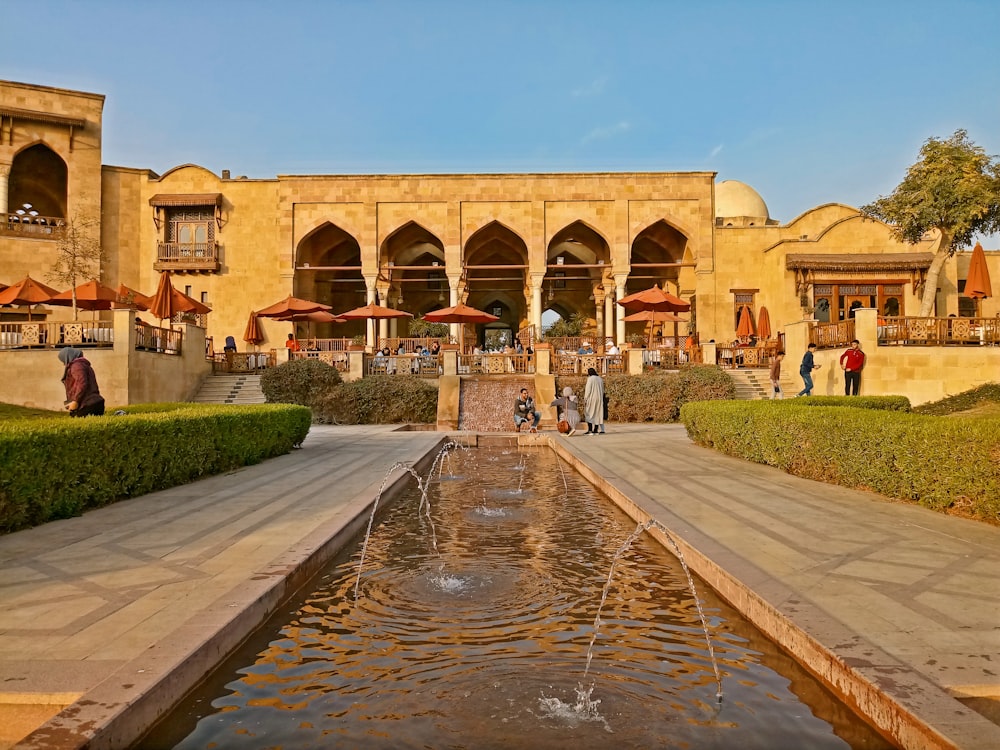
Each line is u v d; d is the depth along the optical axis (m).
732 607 4.86
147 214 33.31
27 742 2.67
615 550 6.64
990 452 6.60
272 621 4.63
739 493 8.65
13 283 29.91
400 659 3.98
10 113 29.78
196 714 3.31
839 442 9.12
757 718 3.26
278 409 13.27
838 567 5.15
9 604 4.38
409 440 16.72
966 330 19.66
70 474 7.34
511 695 3.51
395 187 33.12
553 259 40.28
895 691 3.04
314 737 3.10
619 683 3.64
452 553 6.54
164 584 4.81
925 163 24.77
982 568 5.12
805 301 31.06
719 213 40.38
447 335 36.62
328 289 37.41
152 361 21.33
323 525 6.85
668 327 35.84
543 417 21.33
